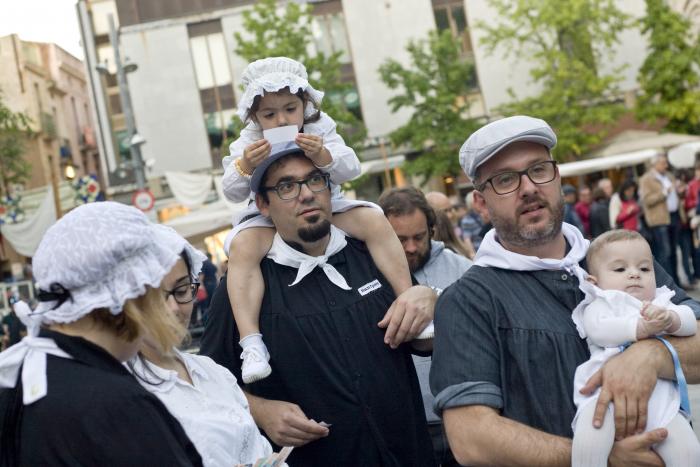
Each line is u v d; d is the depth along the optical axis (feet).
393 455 11.88
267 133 12.21
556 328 9.75
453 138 104.63
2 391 7.76
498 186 10.18
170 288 9.31
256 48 97.91
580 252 10.38
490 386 9.64
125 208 8.22
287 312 12.15
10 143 107.34
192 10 119.65
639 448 9.00
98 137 119.03
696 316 9.98
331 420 11.83
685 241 49.52
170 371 9.30
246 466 8.99
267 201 12.37
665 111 103.86
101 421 7.30
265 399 12.09
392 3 119.55
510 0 108.06
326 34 119.34
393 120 118.83
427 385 14.70
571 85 104.42
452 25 119.65
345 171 12.49
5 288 68.80
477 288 10.09
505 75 118.62
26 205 75.87
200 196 82.64
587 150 103.50
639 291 9.98
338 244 12.55
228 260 12.57
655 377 9.20
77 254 7.81
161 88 119.14
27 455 7.32
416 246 15.66
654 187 47.75
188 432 8.89
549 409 9.49
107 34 119.65
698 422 22.44
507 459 9.25
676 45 104.42
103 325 7.98
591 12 103.91
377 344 12.15
